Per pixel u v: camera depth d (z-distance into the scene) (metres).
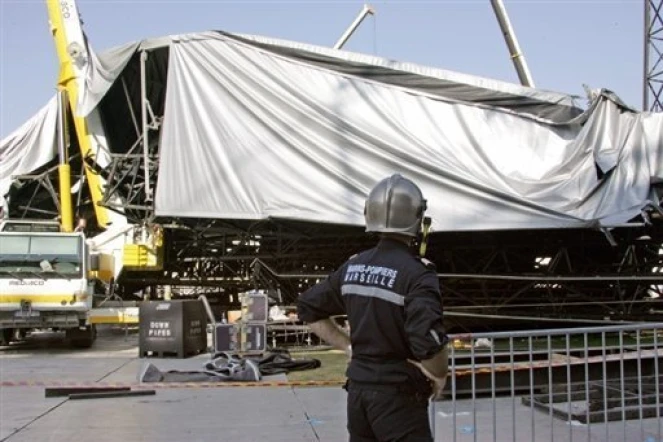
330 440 6.45
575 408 7.04
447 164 13.13
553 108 13.53
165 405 8.12
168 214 14.00
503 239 14.16
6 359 12.99
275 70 14.05
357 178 13.40
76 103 17.11
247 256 15.90
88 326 14.99
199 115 14.18
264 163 13.77
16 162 18.70
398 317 2.96
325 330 3.40
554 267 13.97
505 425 6.82
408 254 3.10
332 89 13.81
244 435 6.66
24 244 13.91
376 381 2.98
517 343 11.29
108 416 7.53
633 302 13.39
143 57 14.87
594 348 7.71
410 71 13.94
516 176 12.94
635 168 12.40
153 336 13.22
